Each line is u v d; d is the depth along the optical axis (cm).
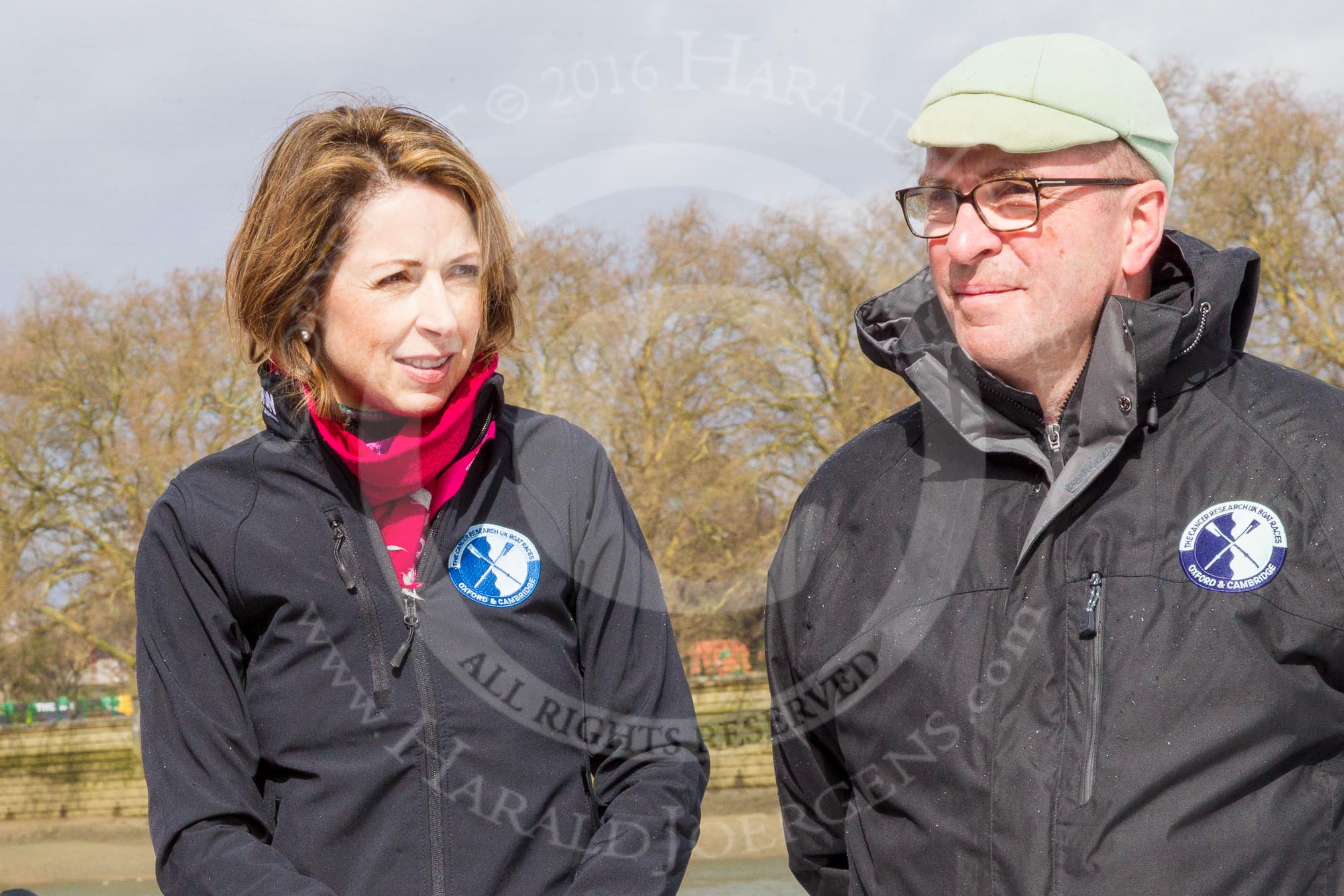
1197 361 174
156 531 176
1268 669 160
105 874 2036
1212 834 157
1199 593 164
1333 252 1980
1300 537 162
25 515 2259
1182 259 181
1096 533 172
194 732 168
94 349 2075
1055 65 173
